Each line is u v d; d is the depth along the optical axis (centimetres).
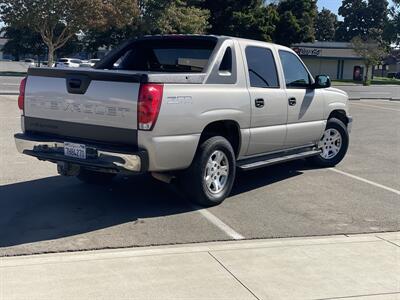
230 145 719
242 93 729
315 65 7688
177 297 443
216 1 5734
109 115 619
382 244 591
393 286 482
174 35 784
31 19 4053
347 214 709
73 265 500
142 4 4997
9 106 1806
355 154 1167
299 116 862
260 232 620
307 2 6531
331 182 887
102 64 837
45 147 669
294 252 555
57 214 661
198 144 674
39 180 822
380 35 9762
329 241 595
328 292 465
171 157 632
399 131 1598
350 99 3109
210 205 711
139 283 466
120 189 790
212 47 745
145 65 822
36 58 7819
